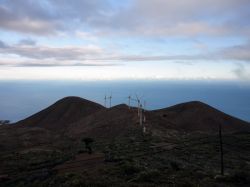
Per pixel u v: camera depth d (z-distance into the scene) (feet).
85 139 195.72
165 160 159.02
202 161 173.88
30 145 284.82
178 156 182.29
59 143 276.62
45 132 365.61
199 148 219.61
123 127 329.93
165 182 111.24
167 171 129.90
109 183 107.76
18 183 127.34
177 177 119.24
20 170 152.66
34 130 370.32
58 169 141.49
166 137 268.00
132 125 327.67
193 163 164.76
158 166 140.46
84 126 386.32
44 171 141.28
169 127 356.18
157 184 108.27
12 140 314.14
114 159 151.33
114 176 118.52
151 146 213.05
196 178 122.21
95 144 227.40
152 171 118.73
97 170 127.24
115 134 307.17
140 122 330.75
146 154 176.65
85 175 118.93
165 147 211.82
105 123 360.48
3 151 250.37
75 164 147.64
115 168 129.29
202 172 134.10
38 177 131.54
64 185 107.65
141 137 258.78
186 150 207.41
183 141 249.96
